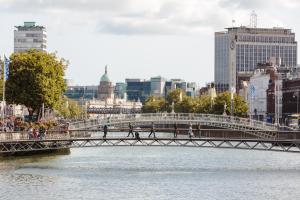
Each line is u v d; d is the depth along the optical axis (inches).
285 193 3907.5
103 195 3759.8
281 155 6604.3
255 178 4569.4
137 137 5285.4
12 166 4948.3
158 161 5905.5
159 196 3762.3
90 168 5073.8
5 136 5324.8
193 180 4436.5
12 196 3654.0
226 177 4623.5
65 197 3663.9
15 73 7357.3
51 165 5142.7
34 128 5757.9
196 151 7283.5
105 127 5516.7
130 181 4345.5
